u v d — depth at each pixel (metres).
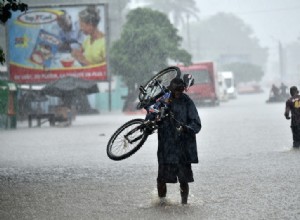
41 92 50.75
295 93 24.06
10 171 20.61
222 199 13.86
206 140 30.66
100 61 58.50
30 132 42.44
